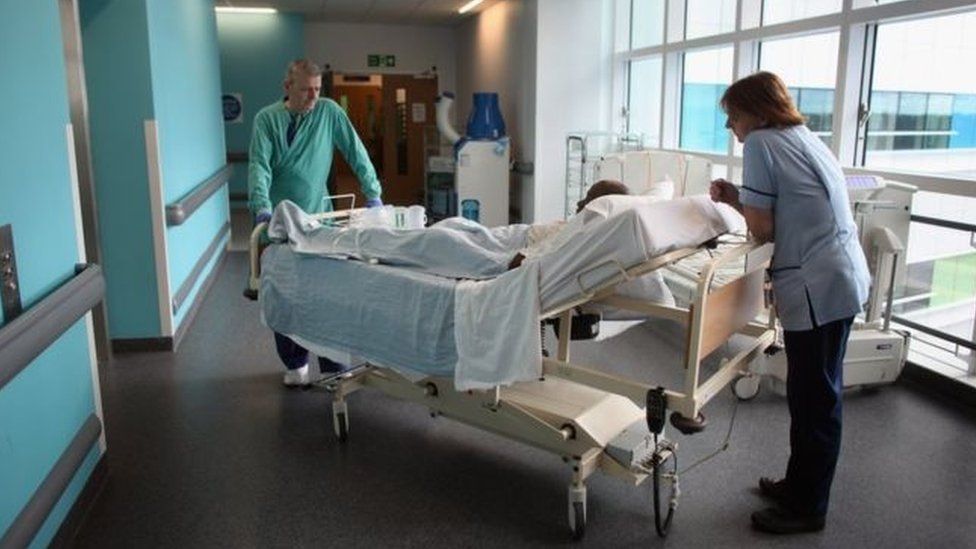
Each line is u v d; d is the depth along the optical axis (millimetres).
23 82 2002
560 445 2305
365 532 2287
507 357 2117
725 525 2318
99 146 3809
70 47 3645
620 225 1920
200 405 3281
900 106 3748
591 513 2387
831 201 2096
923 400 3342
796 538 2244
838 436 2205
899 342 3338
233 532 2289
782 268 2143
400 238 2582
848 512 2391
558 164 6797
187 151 4988
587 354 3971
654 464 2154
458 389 2260
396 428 3043
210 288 5547
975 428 3041
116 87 3789
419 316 2344
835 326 2131
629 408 2422
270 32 9359
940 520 2344
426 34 10367
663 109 5910
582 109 6734
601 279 1980
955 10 3299
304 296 2773
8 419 1824
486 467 2709
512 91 7652
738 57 4852
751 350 2363
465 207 7266
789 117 2131
